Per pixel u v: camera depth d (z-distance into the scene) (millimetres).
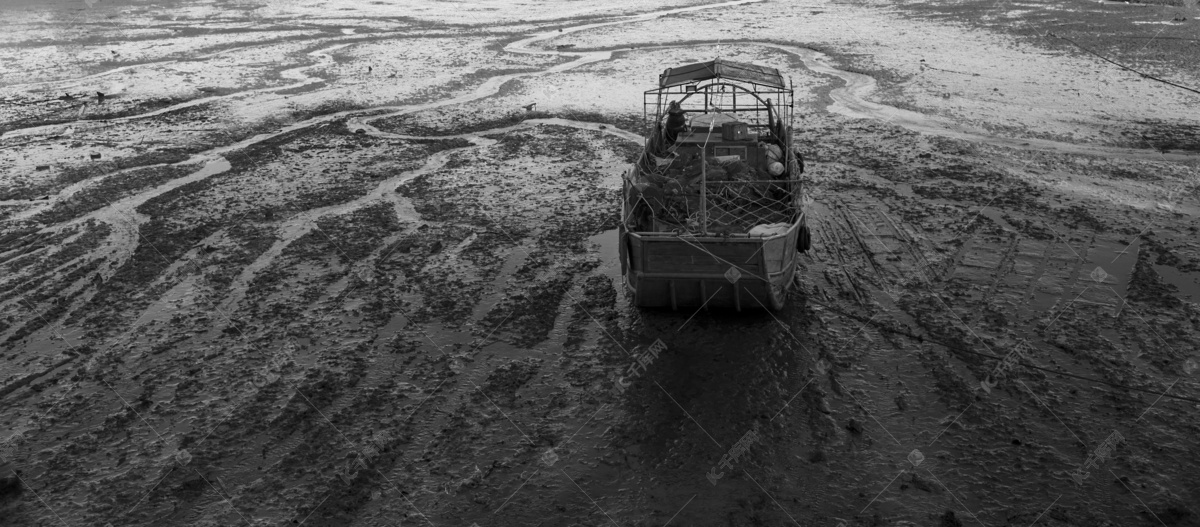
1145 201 16750
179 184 19656
